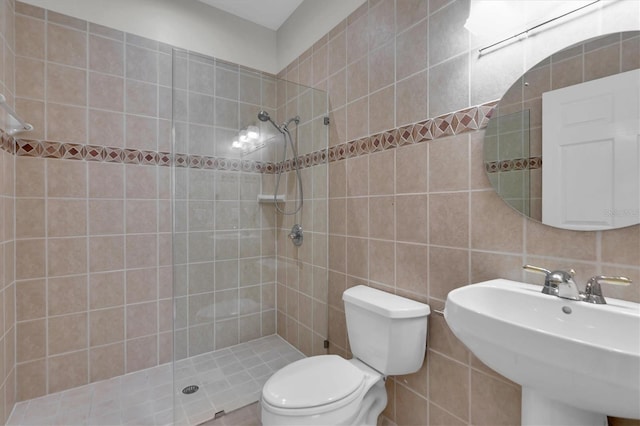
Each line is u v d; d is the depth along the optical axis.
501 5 1.12
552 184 1.01
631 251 0.87
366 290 1.59
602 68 0.91
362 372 1.33
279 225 2.07
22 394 1.74
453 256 1.28
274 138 2.02
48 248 1.81
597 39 0.91
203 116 1.80
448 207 1.30
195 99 1.77
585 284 0.95
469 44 1.22
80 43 1.88
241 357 1.97
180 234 1.78
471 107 1.21
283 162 2.05
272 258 2.07
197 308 1.83
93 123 1.92
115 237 2.00
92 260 1.93
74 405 1.71
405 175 1.48
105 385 1.91
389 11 1.55
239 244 1.96
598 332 0.84
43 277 1.80
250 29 2.46
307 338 2.07
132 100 2.04
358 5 1.74
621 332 0.80
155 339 2.13
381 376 1.35
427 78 1.37
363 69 1.71
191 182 1.79
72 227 1.88
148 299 2.11
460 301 1.01
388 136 1.56
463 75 1.24
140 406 1.71
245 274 1.99
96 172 1.94
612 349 0.63
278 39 2.55
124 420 1.60
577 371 0.68
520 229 1.09
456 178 1.27
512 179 1.10
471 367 1.22
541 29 1.03
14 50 1.69
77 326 1.89
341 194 1.86
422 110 1.40
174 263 1.76
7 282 1.60
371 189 1.66
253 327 2.02
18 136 1.72
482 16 1.17
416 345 1.31
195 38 2.24
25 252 1.75
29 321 1.76
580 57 0.95
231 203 1.92
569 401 0.76
